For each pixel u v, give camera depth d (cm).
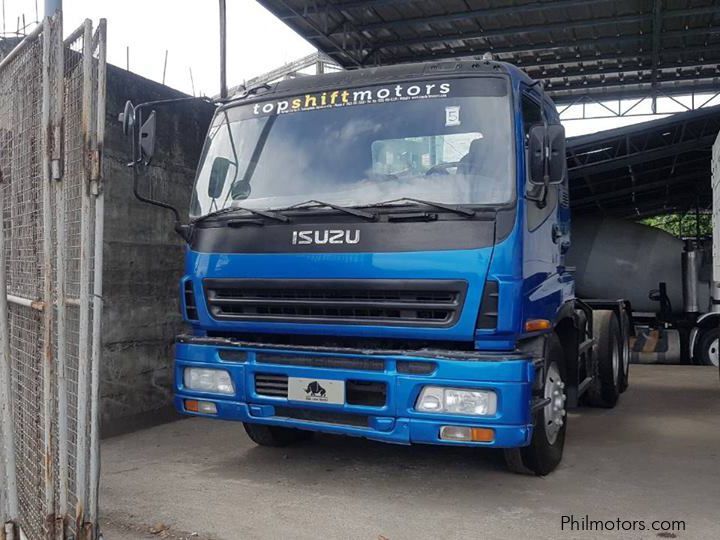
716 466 565
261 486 517
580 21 1211
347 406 459
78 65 300
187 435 677
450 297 444
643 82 1631
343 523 441
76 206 301
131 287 685
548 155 461
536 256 488
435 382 436
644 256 1320
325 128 512
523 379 430
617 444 638
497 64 488
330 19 1192
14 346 378
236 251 500
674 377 1055
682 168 1964
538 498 488
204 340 514
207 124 793
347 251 463
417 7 1150
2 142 386
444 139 475
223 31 870
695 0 1159
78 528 291
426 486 516
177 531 429
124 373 678
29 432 347
